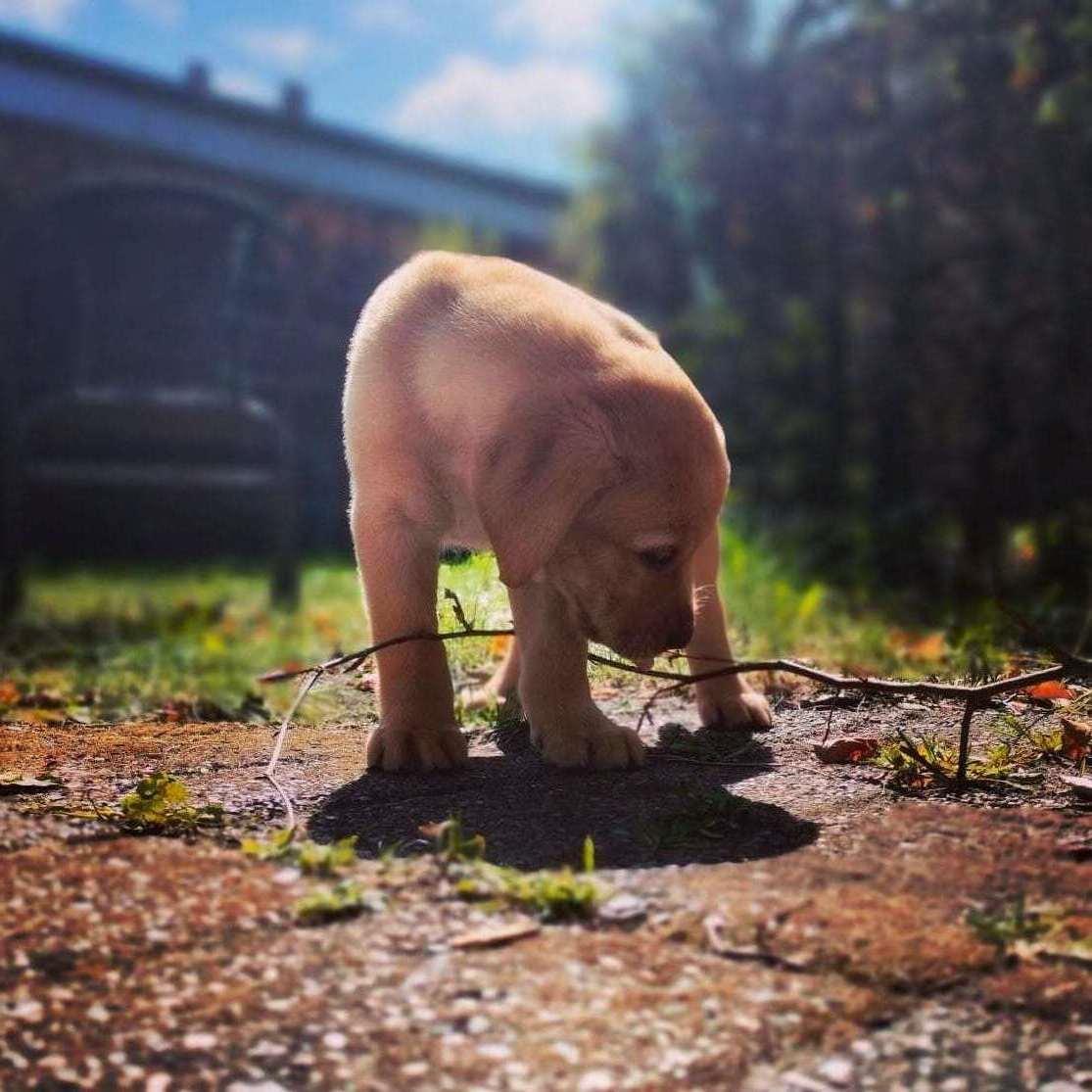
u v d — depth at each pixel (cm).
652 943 43
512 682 83
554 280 71
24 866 49
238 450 255
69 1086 35
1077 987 40
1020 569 147
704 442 59
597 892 46
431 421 64
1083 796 58
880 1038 37
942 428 182
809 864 49
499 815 58
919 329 181
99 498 264
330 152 321
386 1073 35
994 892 46
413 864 49
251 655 126
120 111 285
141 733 79
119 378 176
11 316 178
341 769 67
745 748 69
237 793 62
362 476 67
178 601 172
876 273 188
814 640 109
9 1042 37
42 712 91
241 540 279
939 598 145
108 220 173
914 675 89
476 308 65
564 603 67
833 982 40
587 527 59
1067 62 158
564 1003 39
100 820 56
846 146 192
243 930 44
